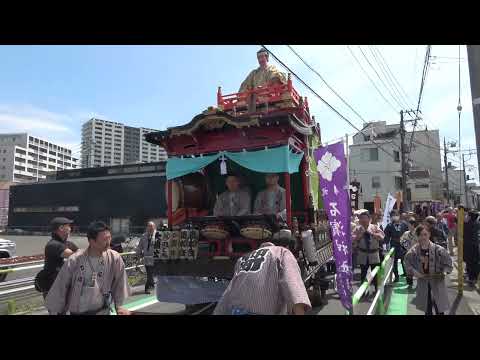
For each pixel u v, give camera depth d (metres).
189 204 8.41
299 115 8.43
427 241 6.17
